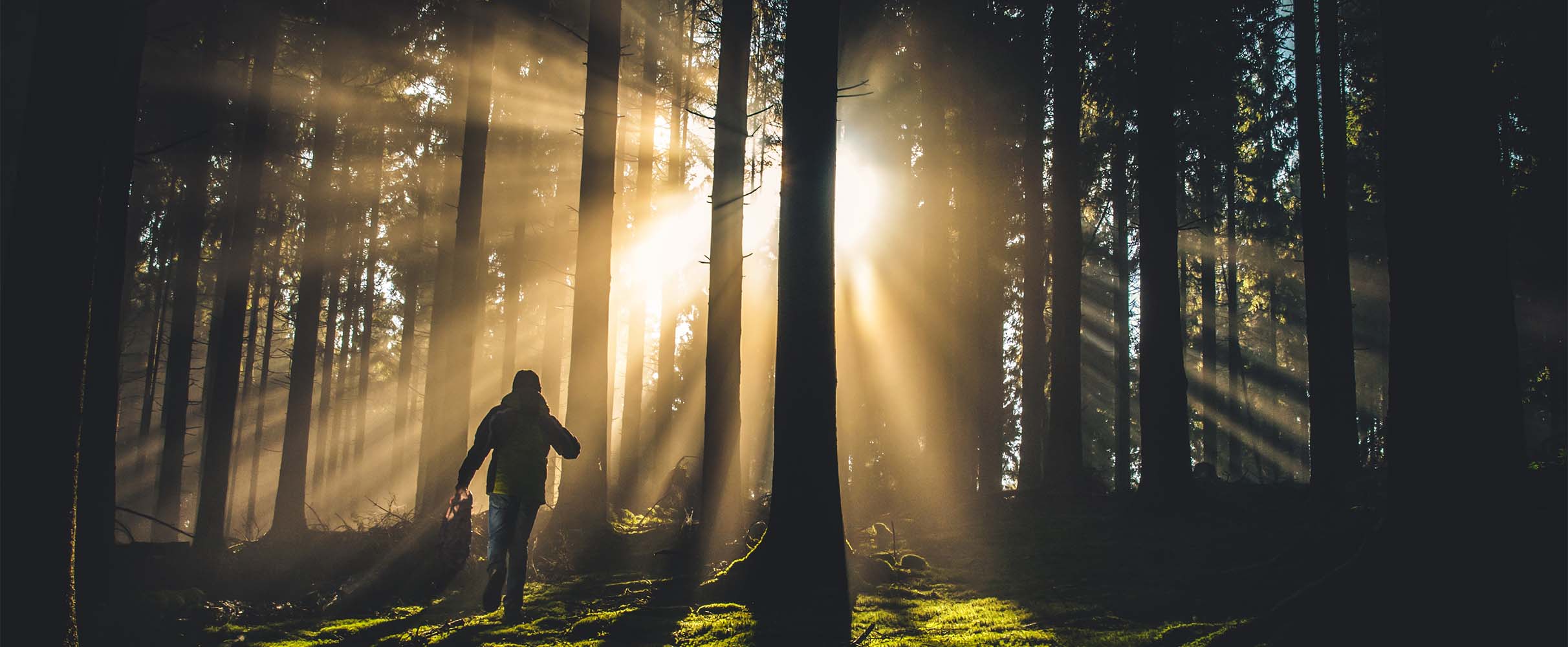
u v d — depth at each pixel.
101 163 5.23
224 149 20.16
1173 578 8.81
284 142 19.56
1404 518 5.71
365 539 11.54
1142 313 14.09
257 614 8.84
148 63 16.27
